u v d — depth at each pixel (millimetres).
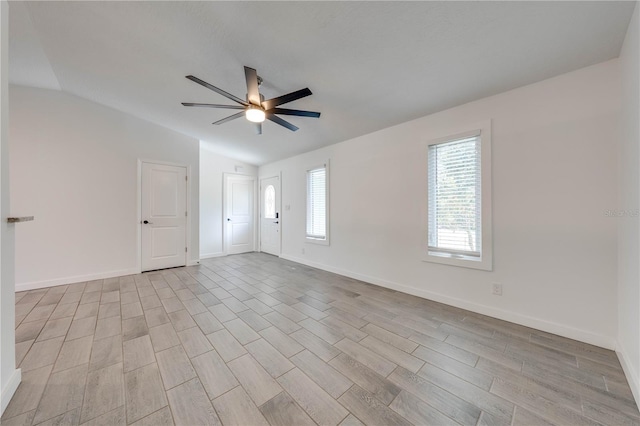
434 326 2254
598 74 1894
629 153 1589
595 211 1915
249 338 2055
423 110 2799
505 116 2330
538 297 2174
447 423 1240
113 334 2107
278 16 1747
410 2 1526
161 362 1728
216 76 2641
